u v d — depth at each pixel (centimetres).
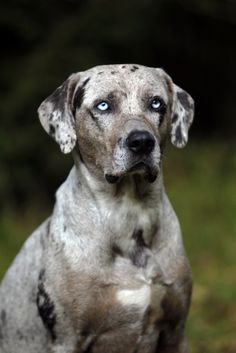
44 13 2044
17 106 1919
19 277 898
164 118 872
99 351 859
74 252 842
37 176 1955
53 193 1972
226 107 2338
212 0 2089
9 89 1975
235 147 2116
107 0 1995
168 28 2142
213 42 2252
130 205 848
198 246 1622
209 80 2309
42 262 865
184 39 2194
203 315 1273
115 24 1988
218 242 1631
